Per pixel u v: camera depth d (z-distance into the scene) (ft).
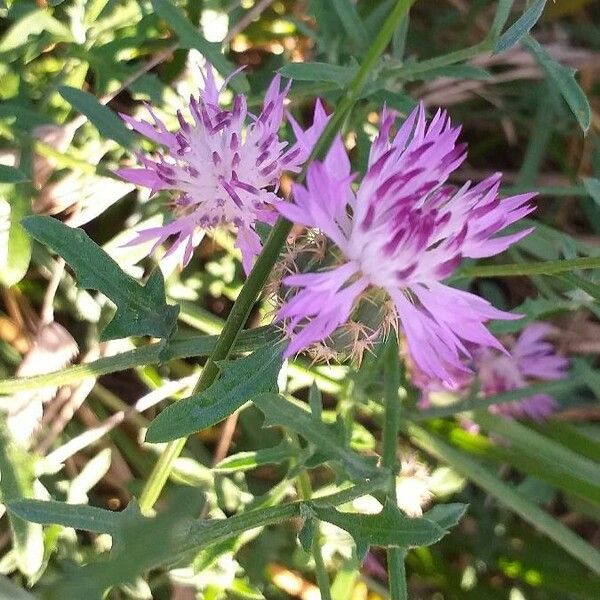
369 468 0.49
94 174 0.61
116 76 0.65
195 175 0.50
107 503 0.69
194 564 0.54
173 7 0.58
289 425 0.49
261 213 0.49
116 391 0.72
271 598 0.69
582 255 0.73
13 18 0.64
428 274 0.39
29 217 0.44
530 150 0.82
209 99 0.52
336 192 0.36
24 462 0.55
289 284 0.37
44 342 0.64
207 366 0.44
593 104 0.87
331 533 0.61
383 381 0.67
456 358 0.41
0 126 0.60
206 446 0.73
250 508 0.58
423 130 0.41
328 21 0.71
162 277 0.46
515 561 0.74
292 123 0.44
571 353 0.83
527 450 0.67
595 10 0.93
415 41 0.85
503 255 0.84
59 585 0.34
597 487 0.65
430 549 0.74
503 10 0.47
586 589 0.71
